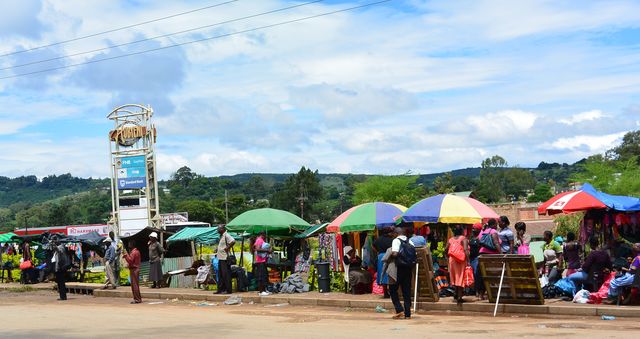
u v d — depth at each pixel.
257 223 22.50
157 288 25.88
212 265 24.67
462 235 17.23
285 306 20.00
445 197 18.56
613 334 12.13
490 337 12.07
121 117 48.44
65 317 18.02
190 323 15.83
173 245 31.91
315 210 129.25
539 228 53.66
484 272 16.33
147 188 47.81
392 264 15.71
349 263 21.14
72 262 30.66
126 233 47.56
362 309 18.56
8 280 33.19
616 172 60.41
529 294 15.77
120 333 14.04
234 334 13.39
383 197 72.88
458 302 16.83
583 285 16.44
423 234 22.47
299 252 25.41
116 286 26.77
